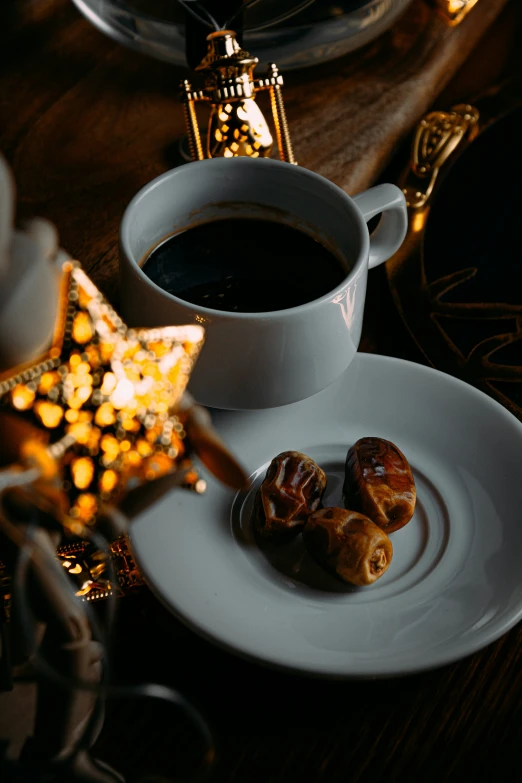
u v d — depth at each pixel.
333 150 0.55
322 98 0.58
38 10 0.63
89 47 0.61
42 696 0.34
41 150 0.55
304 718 0.38
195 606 0.37
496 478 0.42
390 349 0.49
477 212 0.54
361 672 0.36
